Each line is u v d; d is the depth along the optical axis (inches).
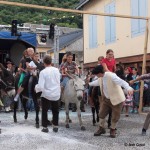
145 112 562.3
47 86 355.6
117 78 320.8
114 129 341.1
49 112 571.2
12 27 754.2
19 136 343.6
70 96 388.5
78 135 351.6
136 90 530.9
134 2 705.0
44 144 308.2
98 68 331.0
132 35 715.4
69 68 403.5
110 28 815.1
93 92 406.3
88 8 962.1
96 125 420.2
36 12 1753.2
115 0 789.2
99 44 881.5
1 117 503.2
